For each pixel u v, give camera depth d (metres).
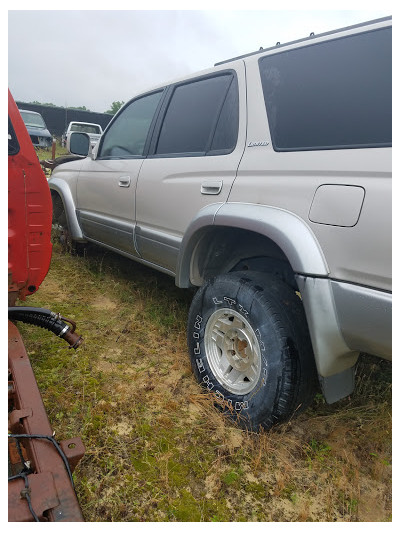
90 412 2.12
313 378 1.94
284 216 1.84
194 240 2.39
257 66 2.20
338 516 1.69
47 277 3.91
